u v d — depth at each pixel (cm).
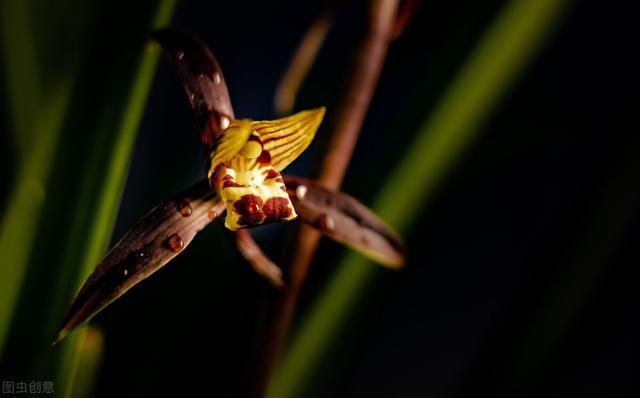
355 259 35
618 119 38
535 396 37
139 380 37
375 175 35
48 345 32
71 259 32
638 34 43
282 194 32
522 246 46
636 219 38
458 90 35
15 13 33
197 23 42
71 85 32
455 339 46
